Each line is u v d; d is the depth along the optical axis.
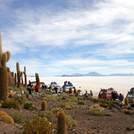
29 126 5.49
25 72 34.09
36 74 30.08
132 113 12.98
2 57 11.96
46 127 5.60
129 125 8.80
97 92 35.53
